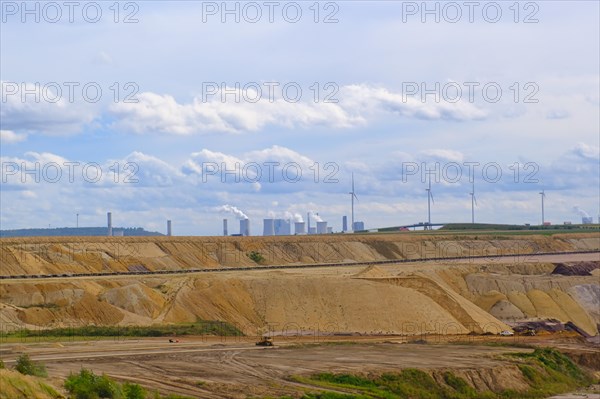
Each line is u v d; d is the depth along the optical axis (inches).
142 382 3075.8
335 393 3097.9
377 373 3543.3
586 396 3870.6
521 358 4168.3
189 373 3326.8
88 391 2610.7
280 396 2984.7
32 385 2436.0
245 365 3580.2
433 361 3919.8
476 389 3661.4
